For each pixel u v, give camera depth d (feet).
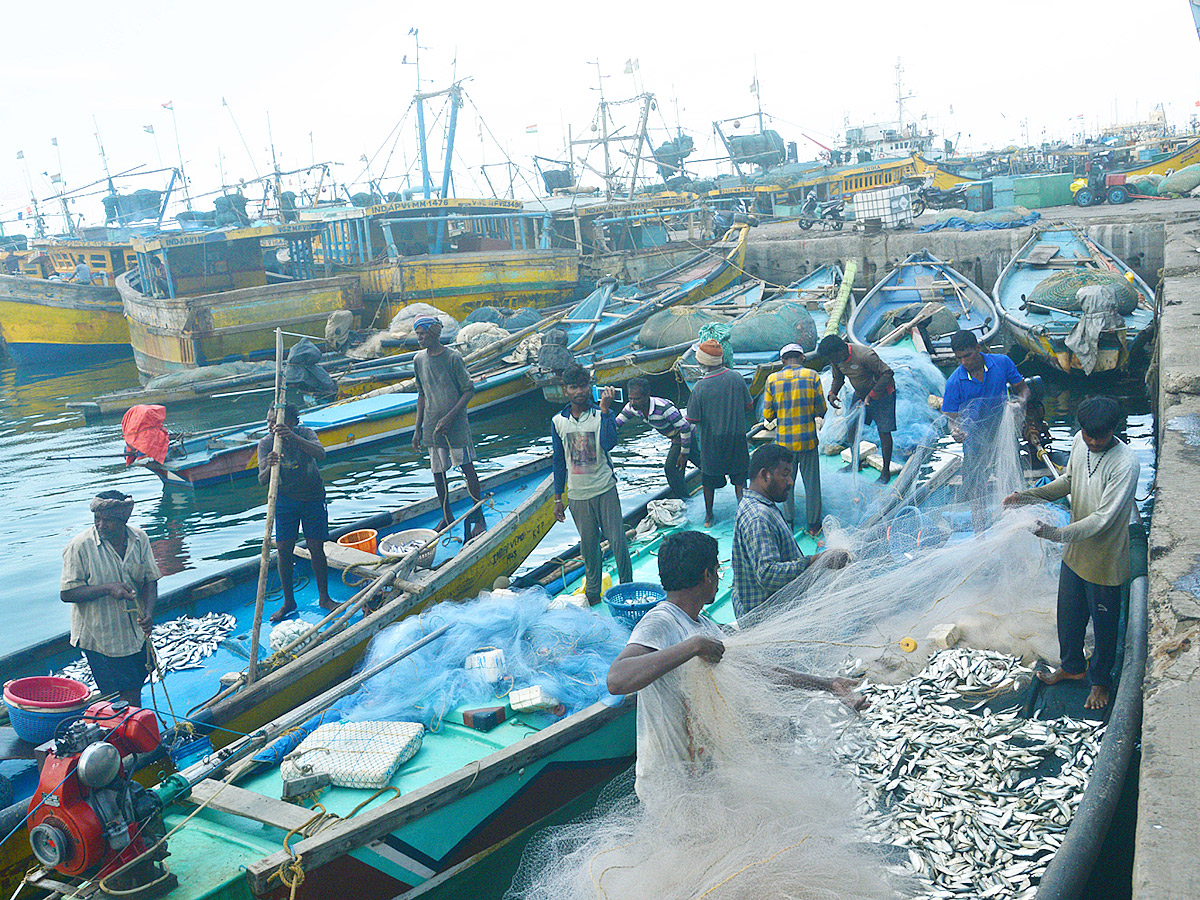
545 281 85.10
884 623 17.48
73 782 12.32
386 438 54.34
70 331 110.42
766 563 14.61
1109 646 15.06
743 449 25.93
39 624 31.32
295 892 13.38
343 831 13.70
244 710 19.02
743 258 92.73
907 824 13.17
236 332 75.82
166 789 15.30
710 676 11.36
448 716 18.20
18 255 136.98
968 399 23.49
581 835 12.39
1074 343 53.21
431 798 14.78
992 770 14.16
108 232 123.75
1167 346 30.17
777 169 159.74
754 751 11.62
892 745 15.14
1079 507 15.24
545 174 116.37
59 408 81.71
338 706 18.95
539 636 20.08
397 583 23.79
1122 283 59.21
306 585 27.50
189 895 12.84
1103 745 12.86
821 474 30.94
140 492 48.65
